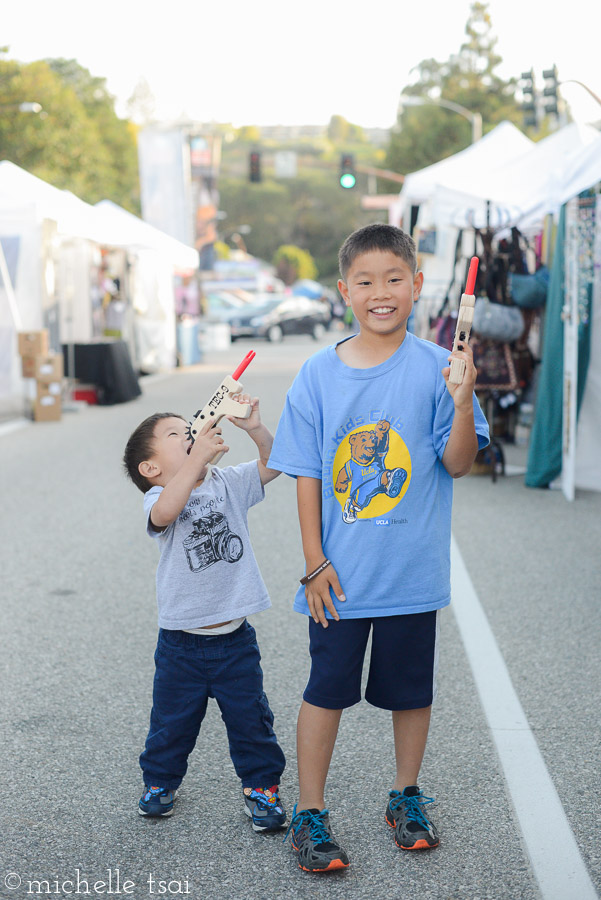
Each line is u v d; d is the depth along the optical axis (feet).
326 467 8.64
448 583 8.82
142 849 8.76
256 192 386.93
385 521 8.50
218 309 120.88
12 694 12.47
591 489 26.12
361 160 473.26
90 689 12.63
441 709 11.91
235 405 8.82
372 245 8.43
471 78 203.21
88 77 166.91
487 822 9.16
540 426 26.21
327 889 8.05
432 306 42.16
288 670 13.14
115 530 22.17
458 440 8.29
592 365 25.32
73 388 48.75
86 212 47.37
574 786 9.86
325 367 8.79
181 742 9.24
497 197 33.17
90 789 9.92
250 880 8.22
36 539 21.33
